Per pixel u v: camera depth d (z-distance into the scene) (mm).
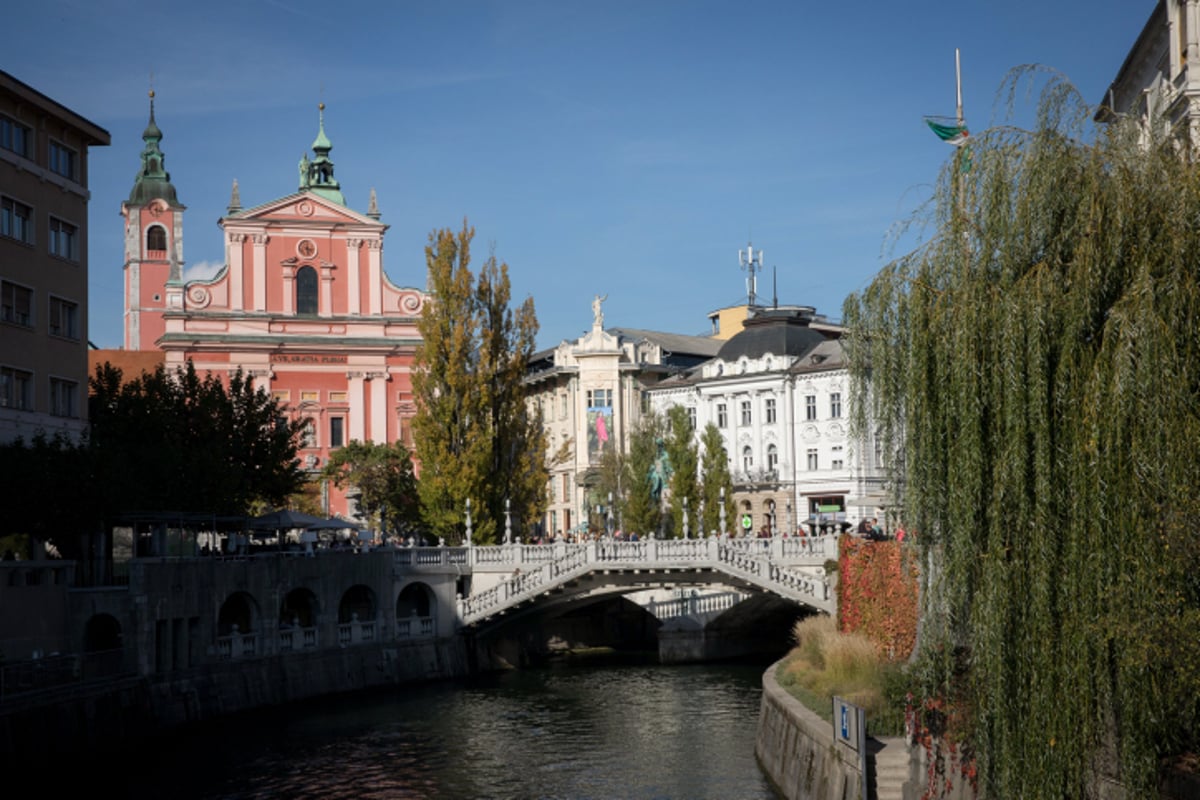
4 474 44188
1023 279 19953
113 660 43750
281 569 55438
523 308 72750
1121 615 17547
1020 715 19203
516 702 54219
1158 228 19141
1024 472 19328
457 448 70188
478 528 68750
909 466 22109
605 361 102688
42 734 37312
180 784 38469
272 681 53375
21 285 51188
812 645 42500
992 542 19625
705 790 36000
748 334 97062
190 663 49312
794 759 32156
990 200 21297
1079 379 18906
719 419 97250
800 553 61594
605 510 87750
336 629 58188
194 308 89625
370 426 91938
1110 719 18312
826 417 90625
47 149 53281
